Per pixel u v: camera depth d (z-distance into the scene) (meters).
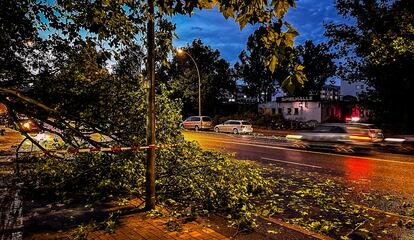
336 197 6.75
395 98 24.41
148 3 4.38
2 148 12.55
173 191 6.43
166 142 7.52
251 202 6.33
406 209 5.96
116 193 6.29
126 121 6.59
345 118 34.25
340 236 4.68
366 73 24.70
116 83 5.91
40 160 7.71
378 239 4.58
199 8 2.76
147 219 4.82
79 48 5.12
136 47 5.17
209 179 6.95
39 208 5.29
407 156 12.77
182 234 4.28
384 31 20.14
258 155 13.12
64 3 4.29
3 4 4.37
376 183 8.05
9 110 3.03
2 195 5.95
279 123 32.50
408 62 20.64
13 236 4.09
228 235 4.32
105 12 4.14
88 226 4.45
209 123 31.14
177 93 38.38
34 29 4.85
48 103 4.45
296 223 5.20
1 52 4.67
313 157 12.53
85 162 7.18
